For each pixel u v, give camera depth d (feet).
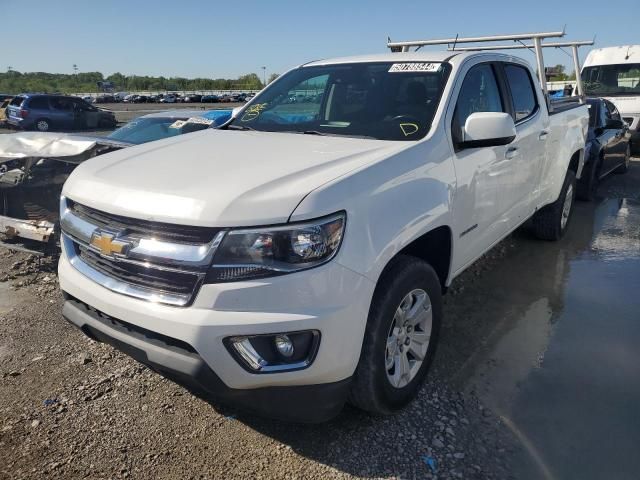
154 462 8.38
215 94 214.48
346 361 7.63
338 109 11.73
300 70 13.67
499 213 12.76
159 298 7.48
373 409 8.84
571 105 19.03
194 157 9.25
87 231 8.42
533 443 8.82
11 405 9.72
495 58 13.14
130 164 9.14
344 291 7.40
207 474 8.14
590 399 10.03
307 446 8.71
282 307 7.11
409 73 11.66
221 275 7.09
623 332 12.73
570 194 19.81
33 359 11.26
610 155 28.73
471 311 13.88
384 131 10.48
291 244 7.09
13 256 17.43
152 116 22.76
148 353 7.66
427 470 8.20
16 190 17.49
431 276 9.45
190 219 7.16
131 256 7.66
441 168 9.76
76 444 8.75
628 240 20.15
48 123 73.61
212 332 7.05
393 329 8.95
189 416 9.48
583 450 8.67
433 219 9.21
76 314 8.77
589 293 15.06
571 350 11.86
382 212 8.08
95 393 10.10
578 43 27.20
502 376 10.80
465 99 11.27
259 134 11.26
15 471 8.13
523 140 13.50
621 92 43.42
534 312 13.83
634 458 8.50
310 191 7.36
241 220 7.04
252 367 7.28
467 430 9.12
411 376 9.51
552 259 17.93
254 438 8.92
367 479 8.03
